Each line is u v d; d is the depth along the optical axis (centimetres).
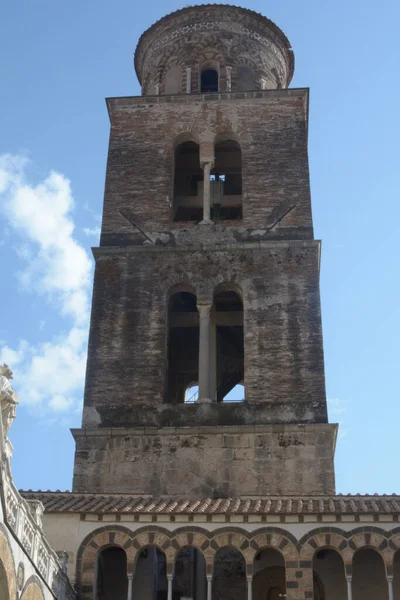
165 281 4281
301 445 3831
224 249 4334
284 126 4709
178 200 4675
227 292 4412
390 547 3097
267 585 3434
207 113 4772
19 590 2466
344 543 3114
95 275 4316
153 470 3822
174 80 5119
